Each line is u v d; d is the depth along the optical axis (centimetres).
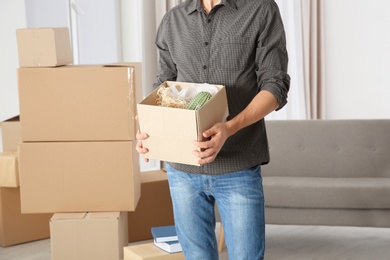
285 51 207
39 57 338
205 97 194
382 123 428
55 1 471
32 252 386
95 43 500
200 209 213
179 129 189
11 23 430
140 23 493
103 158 341
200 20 211
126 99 336
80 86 335
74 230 337
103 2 503
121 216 349
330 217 379
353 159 425
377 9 594
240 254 209
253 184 206
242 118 193
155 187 407
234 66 206
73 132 339
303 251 382
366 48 601
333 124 432
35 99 338
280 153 432
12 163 381
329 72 608
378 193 371
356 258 367
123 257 349
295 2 582
